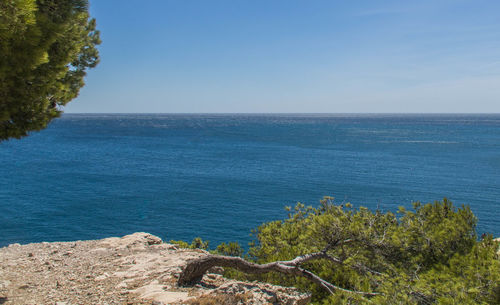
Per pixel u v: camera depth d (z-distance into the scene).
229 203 46.34
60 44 6.75
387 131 195.38
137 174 66.56
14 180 58.12
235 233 35.19
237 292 6.69
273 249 10.93
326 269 9.23
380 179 62.03
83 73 9.13
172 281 7.88
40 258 10.87
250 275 9.55
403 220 8.45
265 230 11.79
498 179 60.91
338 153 99.19
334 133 179.88
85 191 52.00
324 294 8.44
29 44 5.42
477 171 69.12
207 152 101.75
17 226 35.75
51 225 36.53
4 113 5.89
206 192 52.56
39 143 120.69
